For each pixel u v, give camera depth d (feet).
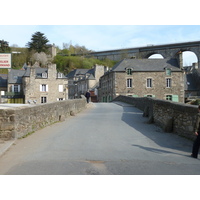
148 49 292.40
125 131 30.37
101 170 15.60
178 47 259.19
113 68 140.67
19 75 164.14
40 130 30.60
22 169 15.79
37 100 147.84
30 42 305.73
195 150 18.80
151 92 130.72
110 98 139.54
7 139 23.91
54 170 15.57
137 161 17.60
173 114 29.58
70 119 42.96
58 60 302.04
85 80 199.52
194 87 164.66
